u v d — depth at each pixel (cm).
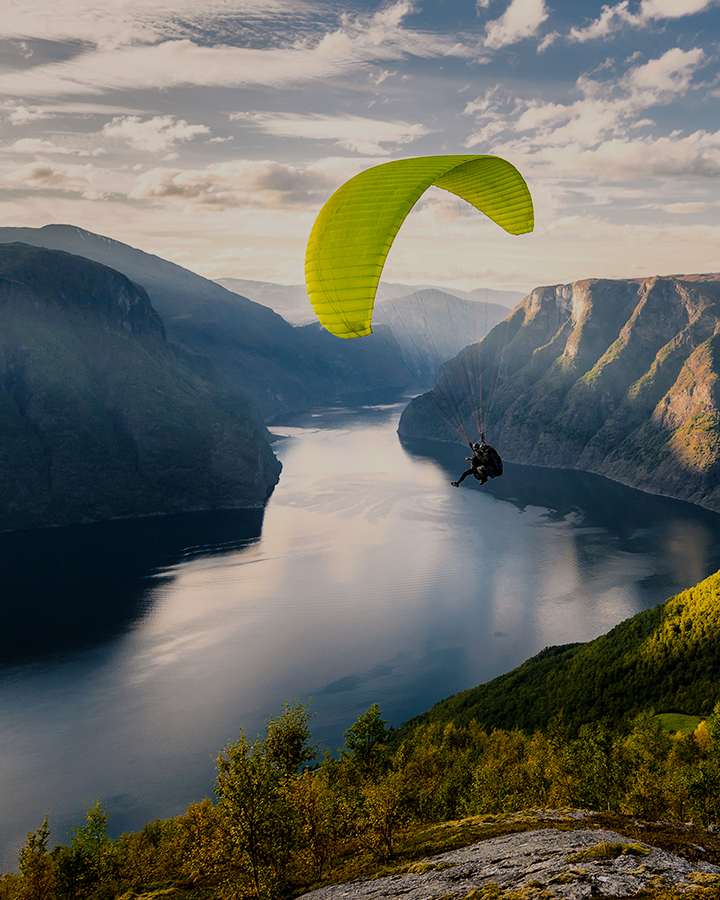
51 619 16138
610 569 18275
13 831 8719
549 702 9544
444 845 2761
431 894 2127
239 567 19262
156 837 5131
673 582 17212
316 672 12675
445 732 7275
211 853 2844
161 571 19562
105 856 4203
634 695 9044
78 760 10225
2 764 10206
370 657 13200
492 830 2814
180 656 13700
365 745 4606
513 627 14450
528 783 4753
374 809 2991
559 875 1892
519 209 2484
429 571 18000
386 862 2777
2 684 12888
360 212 1897
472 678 12225
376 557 19288
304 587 17238
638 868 1880
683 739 5891
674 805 3912
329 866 3041
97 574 19600
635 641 10531
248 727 10894
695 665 8975
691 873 1823
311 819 3017
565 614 15125
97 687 12581
